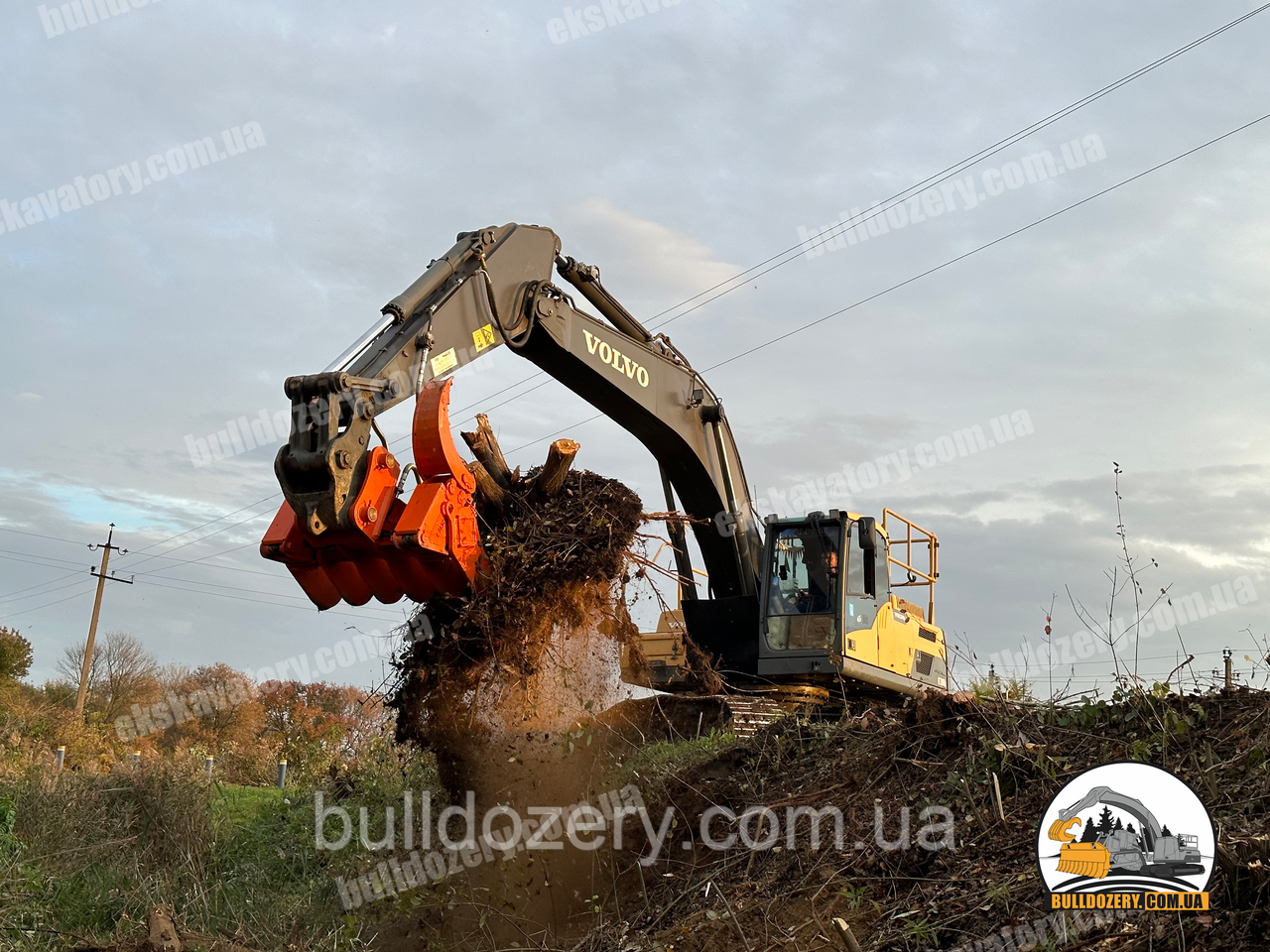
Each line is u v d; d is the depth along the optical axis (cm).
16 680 3641
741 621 1109
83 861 776
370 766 941
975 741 564
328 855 846
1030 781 520
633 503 728
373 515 613
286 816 959
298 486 615
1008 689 605
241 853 895
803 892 518
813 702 1034
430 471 635
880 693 1126
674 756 793
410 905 704
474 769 745
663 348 1072
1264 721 484
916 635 1167
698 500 1103
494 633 657
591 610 718
